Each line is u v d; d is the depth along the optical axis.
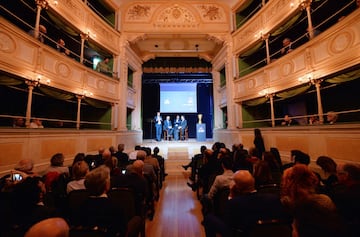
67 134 6.02
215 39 9.72
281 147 6.27
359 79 6.01
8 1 5.96
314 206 1.01
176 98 14.36
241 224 1.61
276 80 7.00
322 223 0.95
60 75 6.20
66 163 5.88
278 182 3.22
